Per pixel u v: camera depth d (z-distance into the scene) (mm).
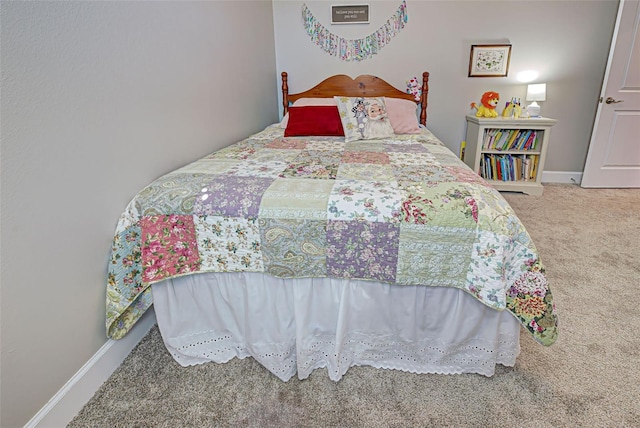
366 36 3207
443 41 3189
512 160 3264
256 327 1299
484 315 1220
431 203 1144
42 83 975
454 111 3391
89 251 1171
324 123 2475
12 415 939
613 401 1159
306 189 1261
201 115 1892
